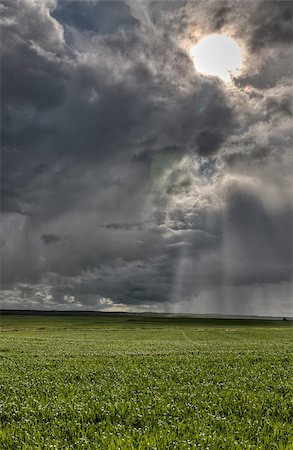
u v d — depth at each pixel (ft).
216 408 47.01
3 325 454.40
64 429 39.40
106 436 36.35
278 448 33.55
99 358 107.76
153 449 32.40
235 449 33.09
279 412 45.34
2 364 95.45
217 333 267.59
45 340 197.16
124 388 60.80
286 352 123.95
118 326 413.80
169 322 527.81
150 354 119.14
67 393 57.82
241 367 87.04
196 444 33.99
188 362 96.78
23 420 42.68
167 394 55.42
